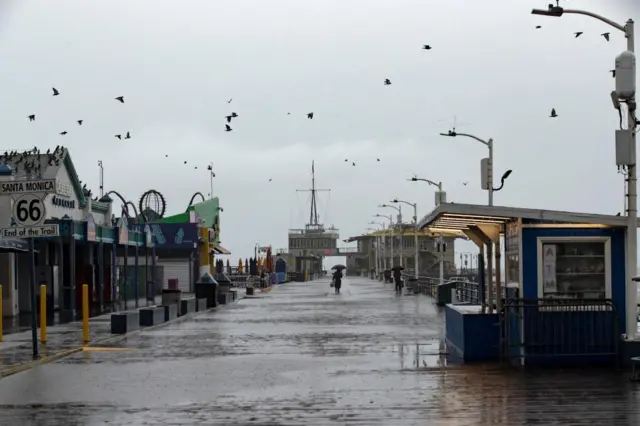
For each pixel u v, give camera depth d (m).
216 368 18.28
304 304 46.22
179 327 29.94
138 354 21.19
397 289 63.78
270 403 13.92
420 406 13.41
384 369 17.70
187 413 13.17
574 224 17.84
